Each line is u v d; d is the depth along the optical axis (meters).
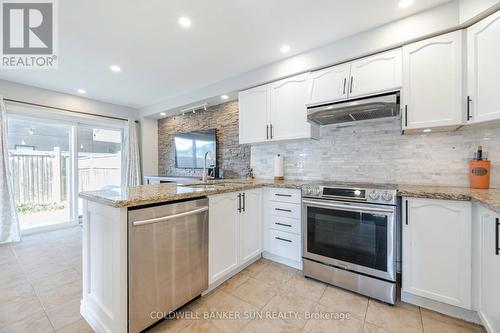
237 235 2.21
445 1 1.74
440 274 1.62
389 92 2.04
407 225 1.74
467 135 1.98
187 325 1.55
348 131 2.61
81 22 1.98
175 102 4.08
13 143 3.58
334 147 2.70
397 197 1.82
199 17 1.92
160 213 1.48
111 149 4.79
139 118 4.93
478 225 1.47
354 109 2.12
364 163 2.50
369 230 1.87
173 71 3.01
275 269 2.38
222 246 2.03
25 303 1.77
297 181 2.78
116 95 4.00
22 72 3.00
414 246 1.71
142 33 2.15
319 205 2.11
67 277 2.19
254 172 3.44
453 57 1.76
